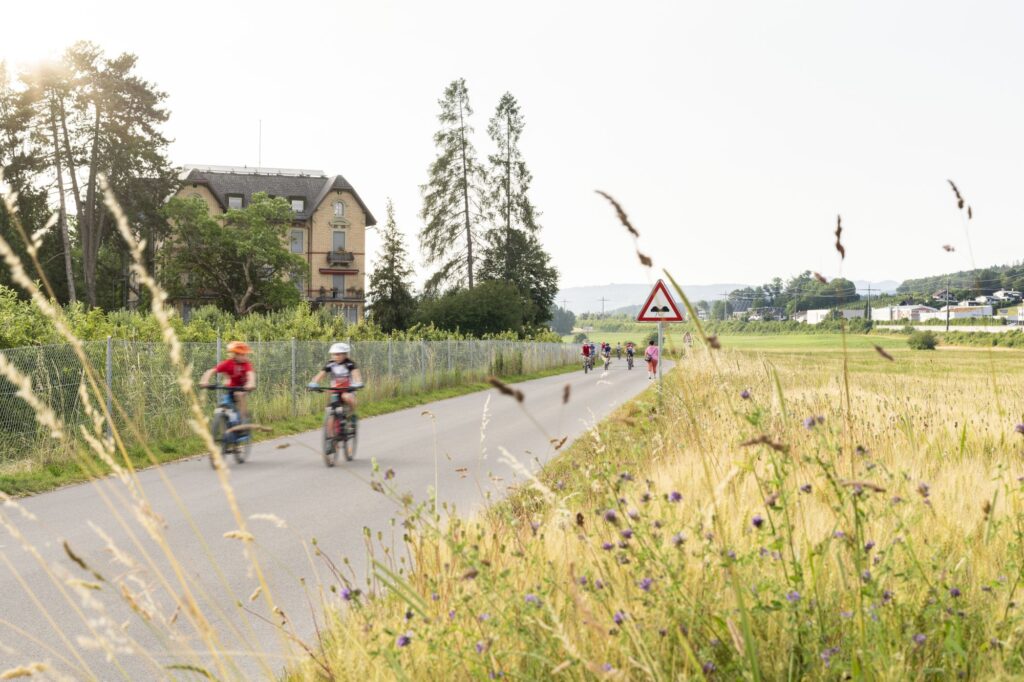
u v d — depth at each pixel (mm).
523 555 3918
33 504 9711
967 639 3174
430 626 3307
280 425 18828
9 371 2400
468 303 66375
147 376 15031
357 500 9828
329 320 37156
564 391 2102
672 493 3469
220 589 6023
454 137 69250
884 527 3977
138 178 62188
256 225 69500
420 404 26266
